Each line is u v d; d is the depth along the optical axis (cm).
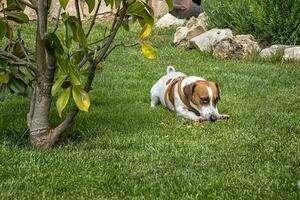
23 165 592
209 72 1209
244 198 508
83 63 657
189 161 616
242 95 975
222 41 1440
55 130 673
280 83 1088
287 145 674
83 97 620
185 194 519
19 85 679
